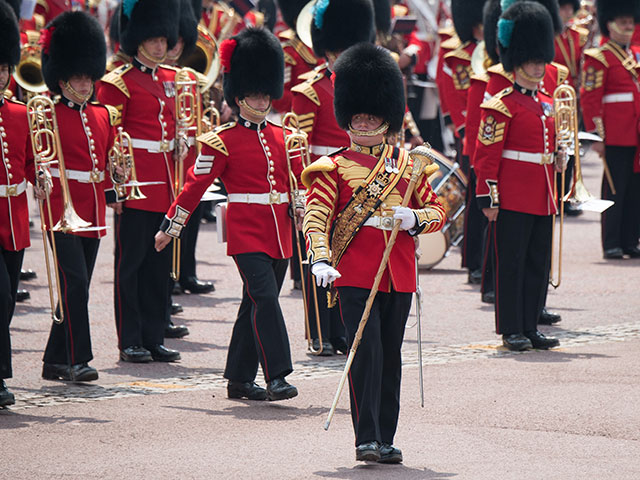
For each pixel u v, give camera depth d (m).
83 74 31.30
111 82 34.34
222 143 29.47
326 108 35.97
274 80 29.95
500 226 35.03
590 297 42.25
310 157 36.25
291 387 28.56
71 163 31.47
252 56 29.75
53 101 31.75
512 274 34.69
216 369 32.91
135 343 33.69
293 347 35.34
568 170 57.75
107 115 32.53
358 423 23.31
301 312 39.81
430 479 22.28
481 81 43.12
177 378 31.75
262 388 29.42
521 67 35.22
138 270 34.03
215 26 54.94
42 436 25.61
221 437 25.53
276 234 29.67
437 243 47.56
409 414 27.38
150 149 34.53
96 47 31.47
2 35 28.67
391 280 23.67
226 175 29.66
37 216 57.91
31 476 22.61
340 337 34.94
